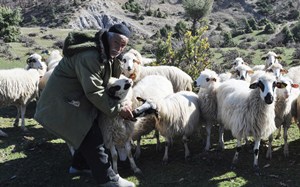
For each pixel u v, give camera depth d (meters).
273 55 5.48
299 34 17.88
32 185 2.75
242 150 3.30
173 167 2.99
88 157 2.29
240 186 2.62
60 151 3.38
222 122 3.18
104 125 2.62
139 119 3.01
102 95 2.11
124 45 2.16
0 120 4.38
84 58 2.07
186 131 3.11
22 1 35.34
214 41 17.59
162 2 38.03
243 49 15.30
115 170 2.76
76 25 28.28
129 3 34.19
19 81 3.79
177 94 3.25
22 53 13.36
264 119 2.76
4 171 2.98
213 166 2.97
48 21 28.86
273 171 2.86
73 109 2.18
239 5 35.81
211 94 3.31
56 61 5.36
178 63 5.65
